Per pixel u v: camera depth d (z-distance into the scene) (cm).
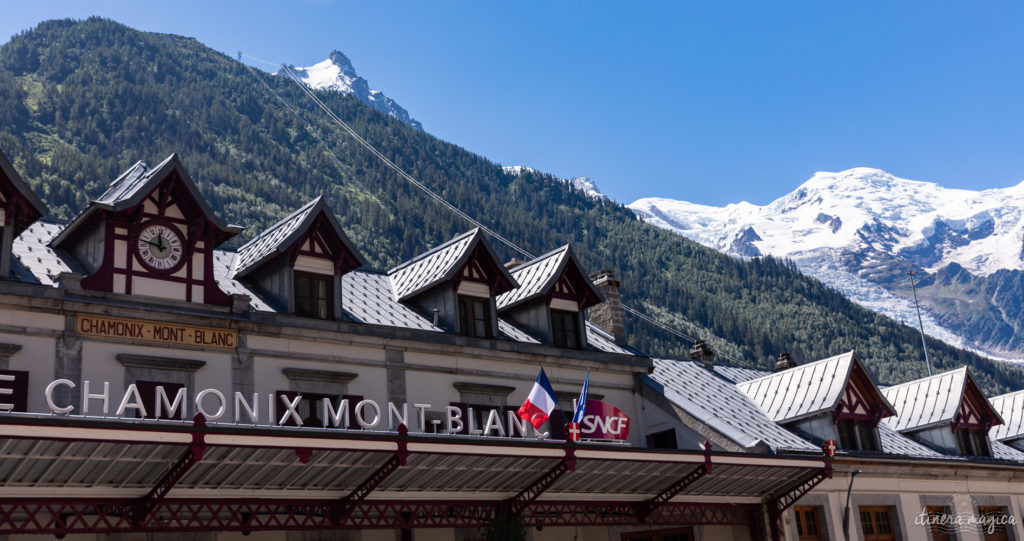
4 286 2108
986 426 4119
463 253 2931
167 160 2408
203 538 2236
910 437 4097
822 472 2952
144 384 2258
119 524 2130
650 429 3312
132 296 2295
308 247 2661
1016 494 4088
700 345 4062
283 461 2045
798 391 3628
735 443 3067
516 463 2350
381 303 2933
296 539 2383
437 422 2591
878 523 3472
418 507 2402
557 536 2925
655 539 3112
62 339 2178
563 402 3072
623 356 3297
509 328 3148
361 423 2311
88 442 1716
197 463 1936
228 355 2416
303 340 2552
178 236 2428
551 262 3234
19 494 1883
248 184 18888
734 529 3169
